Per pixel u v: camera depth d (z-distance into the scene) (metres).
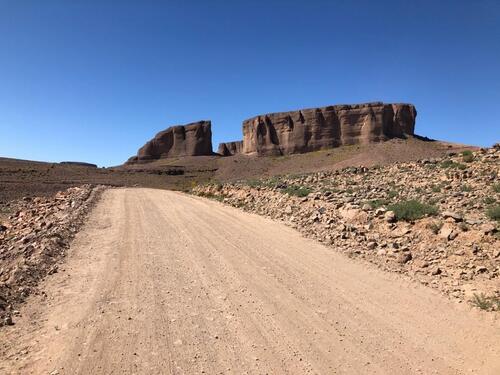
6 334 6.25
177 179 107.75
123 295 8.12
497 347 6.12
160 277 9.34
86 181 83.44
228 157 149.00
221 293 8.41
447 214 12.22
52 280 8.87
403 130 143.12
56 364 5.46
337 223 14.62
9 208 33.56
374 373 5.49
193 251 11.85
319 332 6.68
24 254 10.85
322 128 144.25
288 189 22.86
